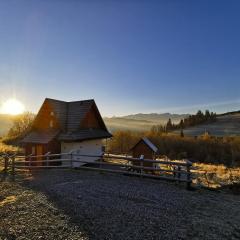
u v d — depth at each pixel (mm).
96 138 26656
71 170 19312
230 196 13312
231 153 54250
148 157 22781
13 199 11836
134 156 23484
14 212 9906
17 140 49031
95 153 27562
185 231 8156
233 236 7992
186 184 13898
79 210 9797
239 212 10492
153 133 66062
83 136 24828
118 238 7543
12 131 62844
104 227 8281
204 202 11531
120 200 11117
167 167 25891
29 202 11133
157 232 7992
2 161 25641
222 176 21250
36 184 14797
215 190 14312
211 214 9961
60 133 24609
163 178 14914
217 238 7770
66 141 23609
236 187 15203
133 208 10078
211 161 51938
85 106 26578
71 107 27547
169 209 10164
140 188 13367
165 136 64125
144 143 22984
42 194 12305
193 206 10797
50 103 25719
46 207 10289
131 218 9039
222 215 9945
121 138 54219
